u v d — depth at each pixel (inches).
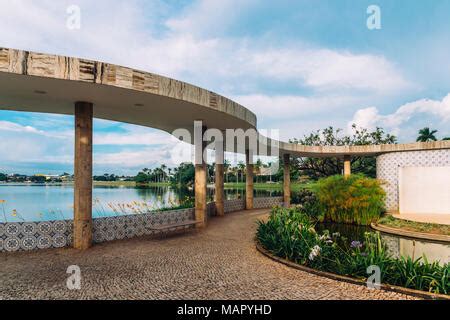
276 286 166.7
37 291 157.2
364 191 438.6
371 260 175.5
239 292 158.7
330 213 471.5
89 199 250.4
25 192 1009.5
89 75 195.6
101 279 175.9
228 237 305.0
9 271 187.8
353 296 152.7
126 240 284.2
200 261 215.9
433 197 469.7
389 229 370.6
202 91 259.3
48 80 192.4
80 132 246.2
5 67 173.8
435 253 275.1
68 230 253.8
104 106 265.9
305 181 1130.0
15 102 253.6
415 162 528.7
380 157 591.2
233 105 299.9
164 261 214.8
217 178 487.2
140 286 165.9
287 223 272.7
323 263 193.6
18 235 237.0
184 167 1590.8
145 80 218.1
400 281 163.0
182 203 540.7
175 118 319.0
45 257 220.1
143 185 2511.1
